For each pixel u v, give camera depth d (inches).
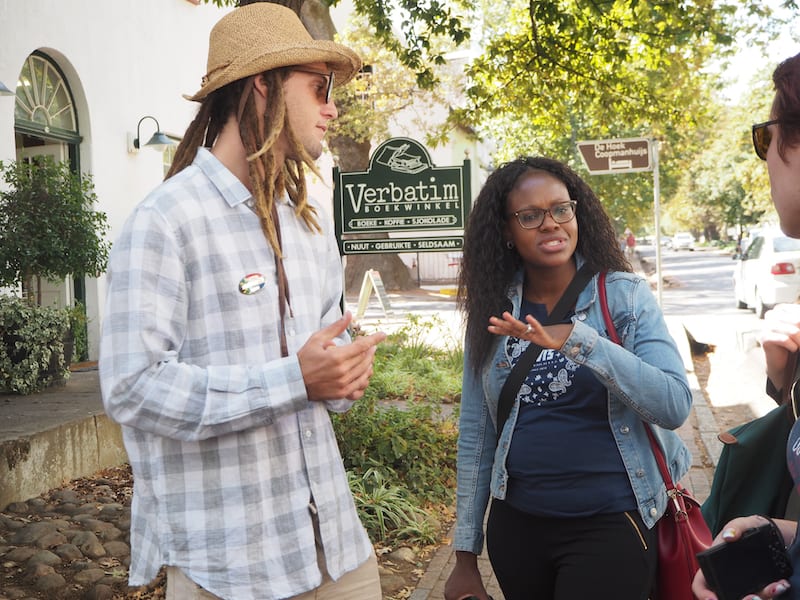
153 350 68.7
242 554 71.7
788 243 614.2
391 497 202.8
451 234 254.7
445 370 394.6
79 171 416.5
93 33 418.6
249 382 69.4
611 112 453.4
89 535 186.1
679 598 91.6
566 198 96.7
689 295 932.6
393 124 1101.7
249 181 78.5
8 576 169.0
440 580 171.3
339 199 261.3
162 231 70.7
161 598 160.9
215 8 540.1
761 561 59.8
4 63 353.4
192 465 72.1
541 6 356.2
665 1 365.1
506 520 97.3
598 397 92.6
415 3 349.1
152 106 470.6
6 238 302.7
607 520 90.7
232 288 73.2
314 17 298.4
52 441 224.2
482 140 1028.5
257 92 78.4
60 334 298.0
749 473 88.0
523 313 100.0
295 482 75.1
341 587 80.4
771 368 74.8
